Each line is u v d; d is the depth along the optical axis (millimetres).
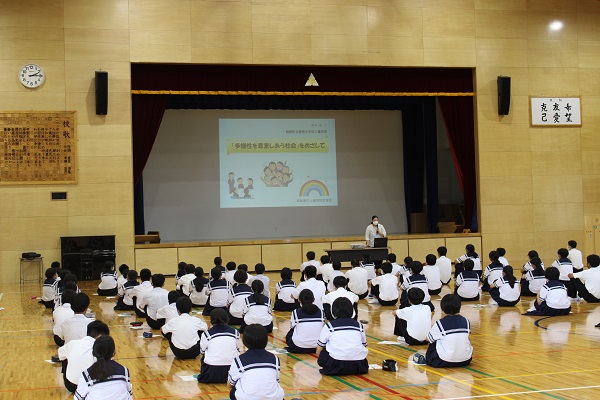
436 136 25094
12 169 18891
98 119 19344
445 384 7184
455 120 21719
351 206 24812
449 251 21344
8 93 18922
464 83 21641
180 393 7133
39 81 19047
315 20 20453
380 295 13719
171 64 19922
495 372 7727
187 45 19750
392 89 21188
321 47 20438
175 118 23672
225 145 23875
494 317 12008
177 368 8398
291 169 24297
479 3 21531
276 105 23094
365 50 20688
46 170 19031
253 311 10109
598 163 22141
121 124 19438
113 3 19500
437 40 21188
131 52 19516
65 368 7180
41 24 19156
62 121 19141
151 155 23531
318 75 20781
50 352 9758
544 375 7547
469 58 21406
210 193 23750
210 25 19891
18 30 19031
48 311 13898
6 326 12102
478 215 21641
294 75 20609
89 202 19234
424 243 21203
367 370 7797
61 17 19250
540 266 14758
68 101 19188
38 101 19062
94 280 19062
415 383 7262
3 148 18844
